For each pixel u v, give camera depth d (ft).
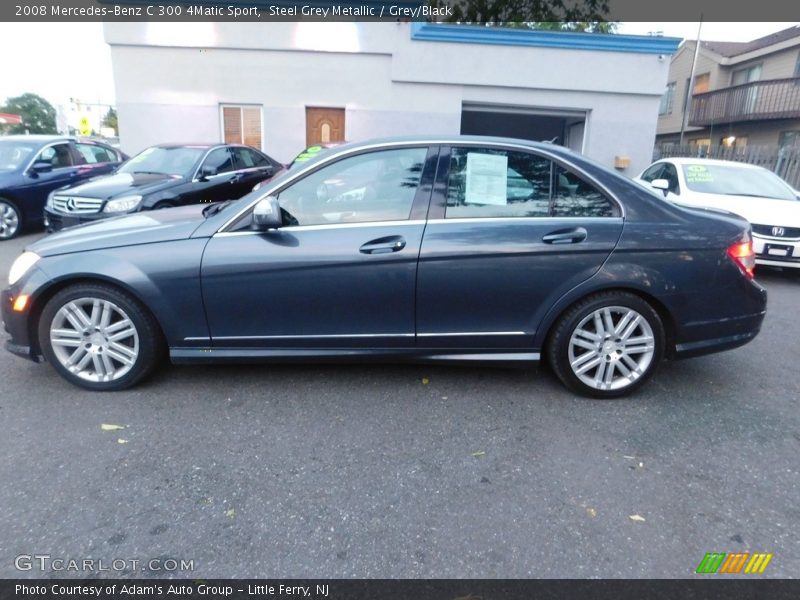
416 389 11.95
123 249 10.76
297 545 7.44
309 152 28.73
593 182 11.12
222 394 11.50
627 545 7.57
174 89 38.63
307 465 9.18
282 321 11.02
